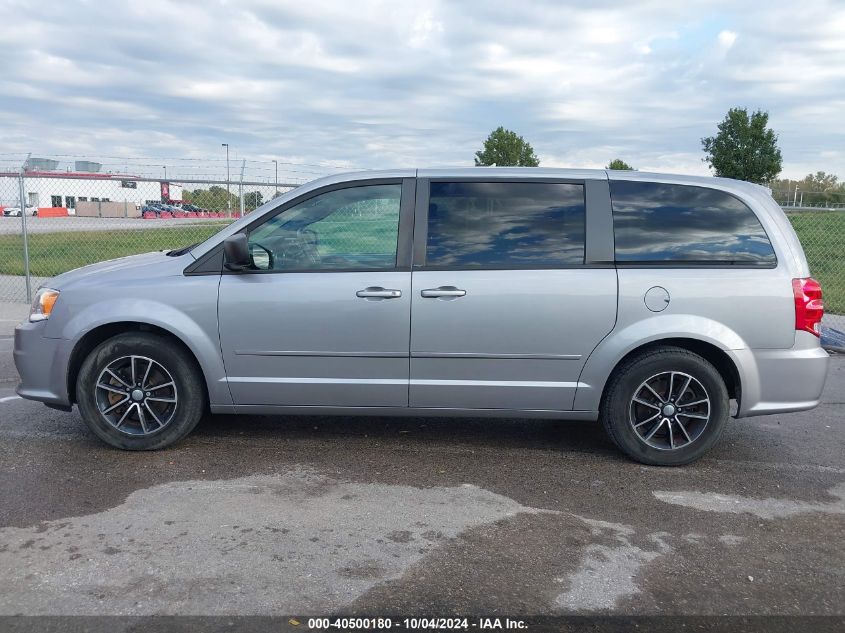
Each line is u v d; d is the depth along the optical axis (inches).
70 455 181.8
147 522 144.6
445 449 192.5
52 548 133.0
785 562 133.6
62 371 180.7
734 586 124.4
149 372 182.4
